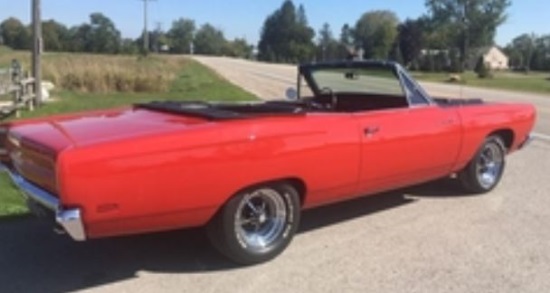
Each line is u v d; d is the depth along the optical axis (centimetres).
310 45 12425
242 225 402
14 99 1248
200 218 378
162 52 12462
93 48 10338
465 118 552
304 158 408
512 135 625
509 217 532
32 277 388
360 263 418
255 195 400
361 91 562
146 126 379
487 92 2909
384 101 538
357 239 468
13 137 394
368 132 451
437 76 5794
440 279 393
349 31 10831
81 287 374
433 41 8469
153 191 347
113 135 352
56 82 1859
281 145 395
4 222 488
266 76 3528
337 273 400
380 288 377
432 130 511
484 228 500
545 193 623
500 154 623
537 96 2723
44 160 349
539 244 462
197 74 3111
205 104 489
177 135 355
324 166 423
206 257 424
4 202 535
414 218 525
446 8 8312
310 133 412
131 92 1903
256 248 409
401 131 480
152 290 370
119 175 333
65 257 421
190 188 360
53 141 345
